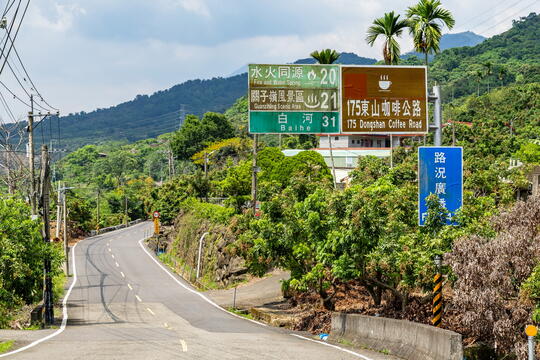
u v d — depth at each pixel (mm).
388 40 41594
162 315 34531
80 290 49312
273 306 36219
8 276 30031
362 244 22953
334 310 30766
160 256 74938
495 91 155125
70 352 15742
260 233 32719
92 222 110375
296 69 24219
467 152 75062
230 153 116062
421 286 22422
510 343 17656
